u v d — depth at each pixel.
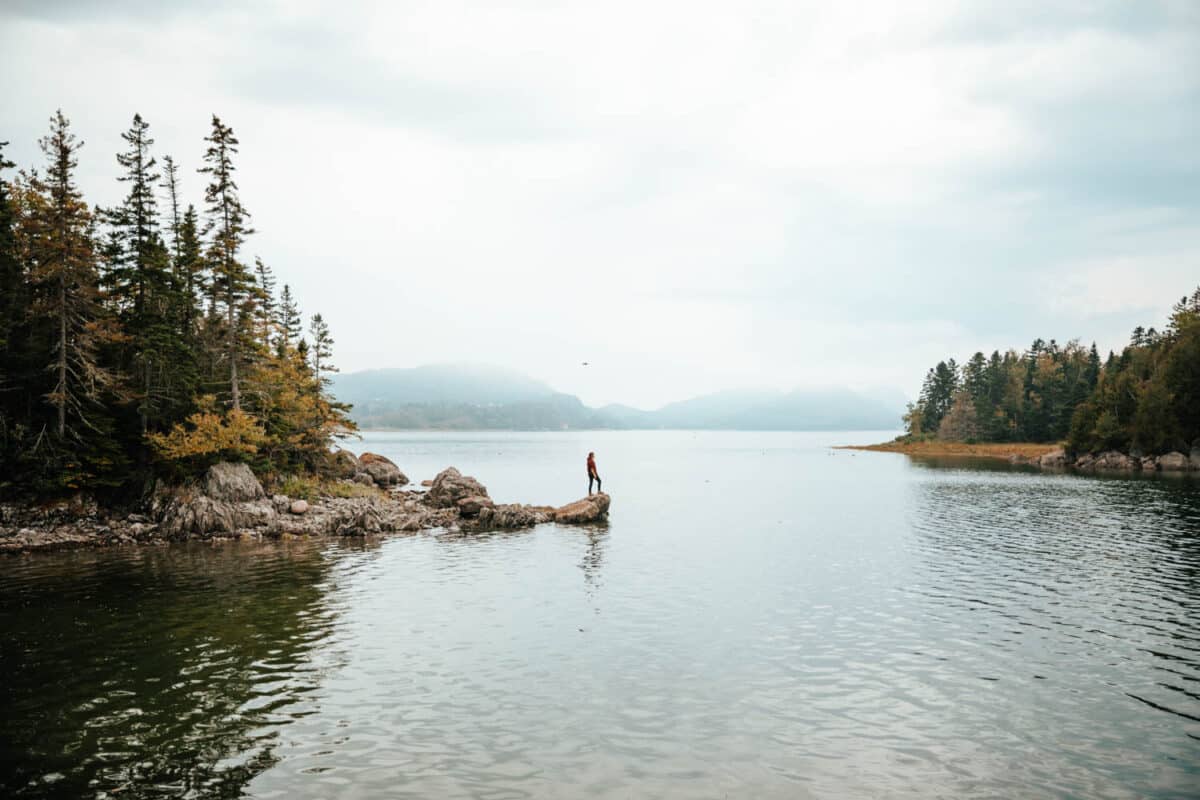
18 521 44.47
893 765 14.59
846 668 20.62
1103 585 31.77
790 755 15.02
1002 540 45.09
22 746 15.24
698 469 134.00
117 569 35.41
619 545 43.44
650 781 13.79
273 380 65.06
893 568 35.84
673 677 19.80
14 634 23.77
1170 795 13.34
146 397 49.81
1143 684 19.44
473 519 55.03
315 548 42.28
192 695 18.28
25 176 46.94
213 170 55.38
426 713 17.14
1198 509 61.38
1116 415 130.88
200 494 49.19
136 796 13.12
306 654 21.73
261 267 76.62
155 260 51.50
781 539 45.88
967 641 23.31
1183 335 131.12
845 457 190.00
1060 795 13.36
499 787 13.48
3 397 47.19
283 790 13.34
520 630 24.44
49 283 46.34
